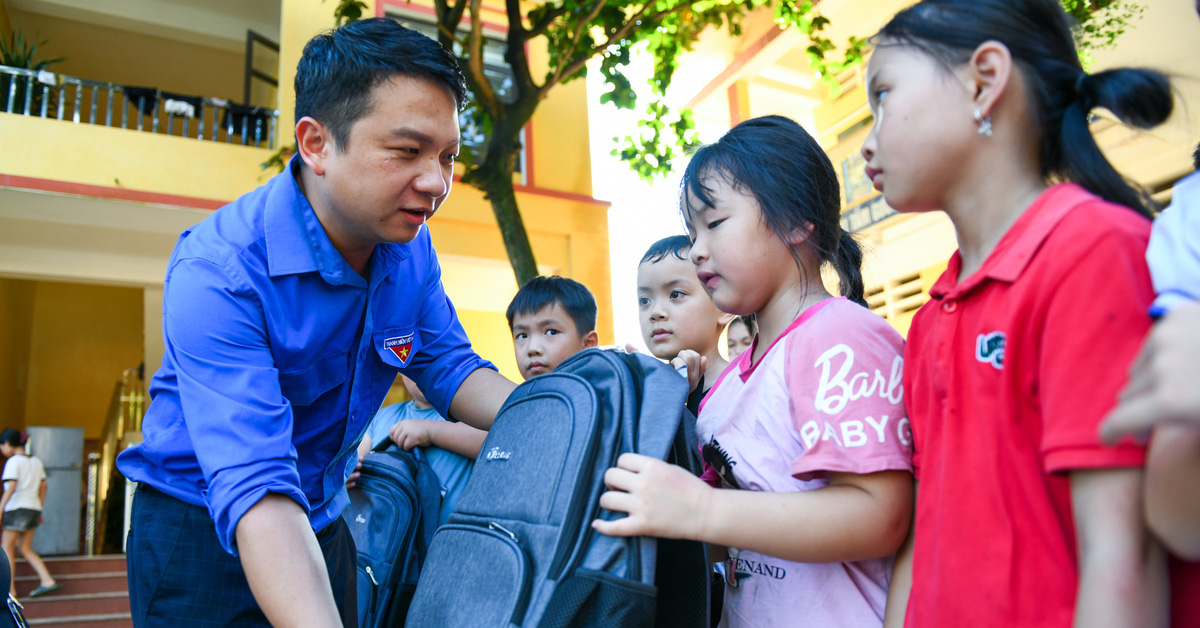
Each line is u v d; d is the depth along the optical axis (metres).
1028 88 0.90
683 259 2.12
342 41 1.35
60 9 10.18
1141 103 0.86
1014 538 0.81
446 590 1.12
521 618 0.96
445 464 2.17
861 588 1.08
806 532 0.97
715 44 11.71
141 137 7.79
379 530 2.04
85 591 7.03
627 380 1.13
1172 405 0.50
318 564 1.23
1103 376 0.70
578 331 2.37
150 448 1.46
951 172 0.92
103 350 14.03
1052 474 0.75
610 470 1.02
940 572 0.88
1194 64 6.84
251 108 8.70
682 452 1.11
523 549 1.03
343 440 1.65
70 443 8.98
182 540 1.43
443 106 1.36
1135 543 0.67
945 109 0.91
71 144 7.51
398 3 9.27
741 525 0.95
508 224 6.29
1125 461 0.68
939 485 0.91
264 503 1.23
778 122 1.29
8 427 12.12
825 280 1.42
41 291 13.79
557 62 6.58
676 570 1.07
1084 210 0.80
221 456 1.26
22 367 12.94
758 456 1.15
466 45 6.36
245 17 10.97
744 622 1.15
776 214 1.20
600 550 0.97
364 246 1.54
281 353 1.47
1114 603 0.66
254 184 8.13
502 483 1.17
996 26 0.90
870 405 1.03
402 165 1.35
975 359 0.88
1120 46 7.20
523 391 1.30
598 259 9.62
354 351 1.62
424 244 1.84
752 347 1.33
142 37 10.93
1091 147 0.88
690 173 1.29
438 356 1.88
